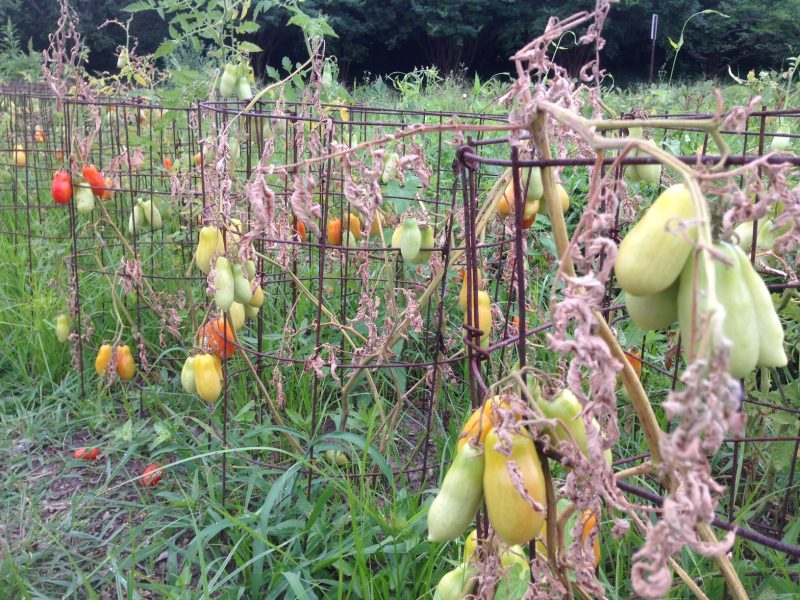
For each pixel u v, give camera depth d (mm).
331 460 3072
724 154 952
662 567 875
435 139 5070
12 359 3953
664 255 932
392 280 2998
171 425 3281
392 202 3670
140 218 3879
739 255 943
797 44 24328
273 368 3459
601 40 1626
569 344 992
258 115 2705
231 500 2943
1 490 3096
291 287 4156
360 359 3061
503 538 1241
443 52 28016
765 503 2510
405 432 3547
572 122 1073
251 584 2439
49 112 5887
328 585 2475
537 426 1239
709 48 25391
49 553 2668
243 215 2992
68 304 4031
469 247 1641
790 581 2090
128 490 3096
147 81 4824
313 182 1508
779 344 946
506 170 2463
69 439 3529
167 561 2666
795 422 2434
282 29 25234
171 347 4117
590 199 1051
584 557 1304
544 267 3842
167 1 3352
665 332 3303
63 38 4113
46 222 5191
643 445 2799
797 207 956
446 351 3305
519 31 26859
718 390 771
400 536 2410
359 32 26875
